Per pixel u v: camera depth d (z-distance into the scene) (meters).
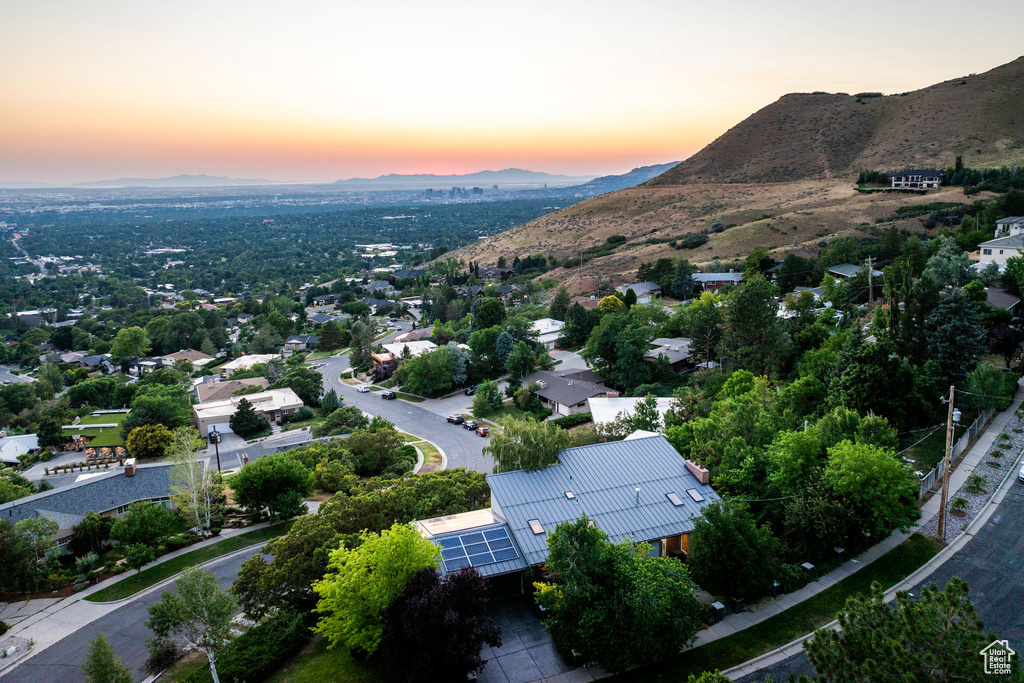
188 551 47.31
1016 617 27.86
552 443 40.19
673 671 27.20
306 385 103.06
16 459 81.44
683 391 61.44
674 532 33.97
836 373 54.19
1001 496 37.31
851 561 33.38
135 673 32.66
